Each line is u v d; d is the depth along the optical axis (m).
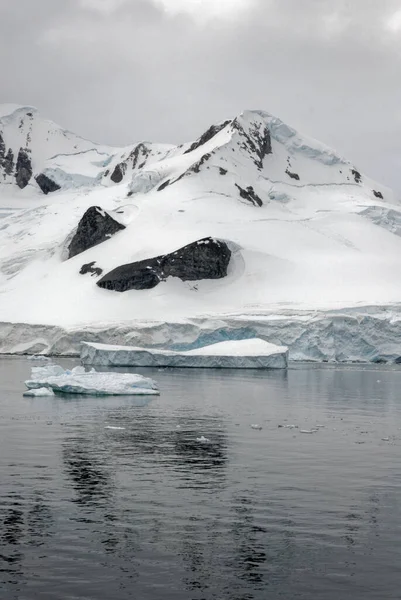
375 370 119.38
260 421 54.59
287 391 79.56
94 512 29.22
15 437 45.22
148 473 35.78
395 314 150.50
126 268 185.75
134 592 22.19
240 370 114.56
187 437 46.34
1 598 21.62
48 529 27.17
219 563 24.30
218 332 143.50
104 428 49.34
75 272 196.00
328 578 23.27
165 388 80.69
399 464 38.66
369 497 32.00
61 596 21.84
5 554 24.78
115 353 117.88
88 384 71.56
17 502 30.39
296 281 185.75
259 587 22.61
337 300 172.62
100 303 177.50
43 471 35.88
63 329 154.75
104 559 24.50
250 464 38.28
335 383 91.50
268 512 29.61
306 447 43.47
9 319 173.88
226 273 192.12
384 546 25.89
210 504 30.61
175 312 169.12
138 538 26.41
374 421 55.81
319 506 30.52
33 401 64.81
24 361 131.88
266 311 155.75
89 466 37.12
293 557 24.84
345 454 41.34
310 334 143.88
